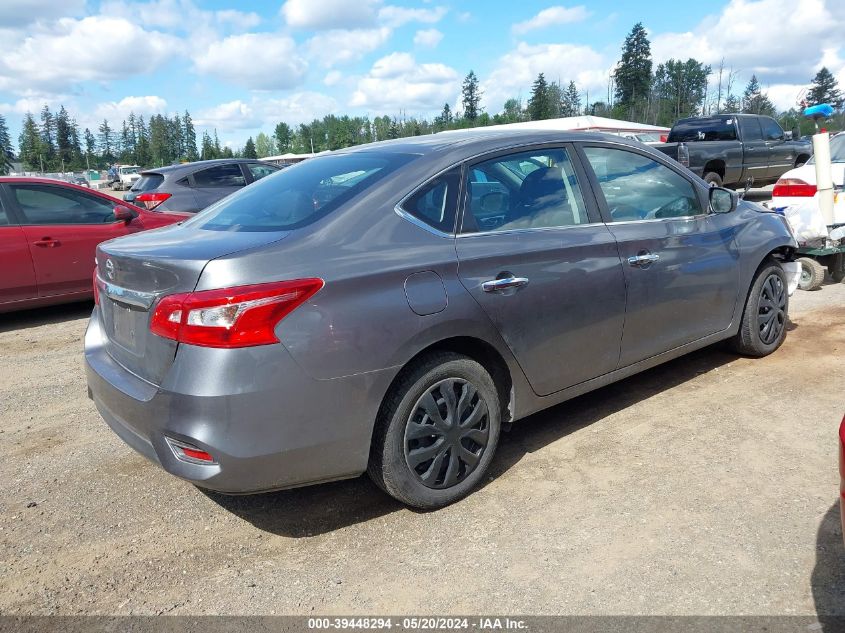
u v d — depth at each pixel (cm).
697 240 420
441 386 303
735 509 299
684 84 9550
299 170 368
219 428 252
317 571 273
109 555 290
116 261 295
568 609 242
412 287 286
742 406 410
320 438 268
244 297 250
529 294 326
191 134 14850
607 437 378
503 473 344
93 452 393
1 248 673
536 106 9181
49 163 14138
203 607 254
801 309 637
